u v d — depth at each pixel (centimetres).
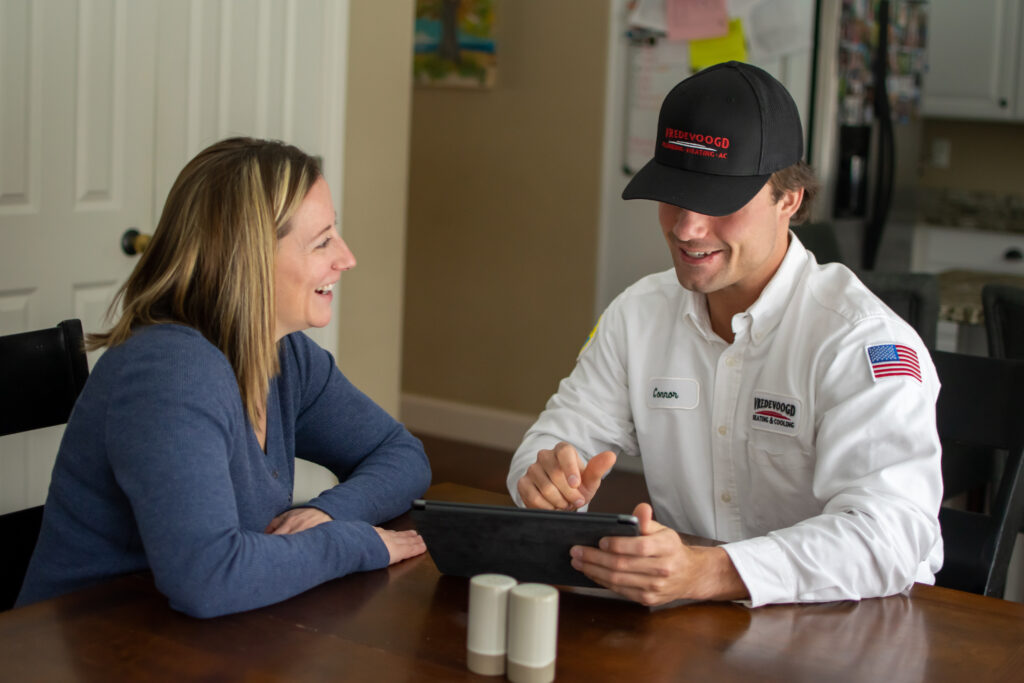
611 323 180
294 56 316
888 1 420
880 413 147
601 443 179
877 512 138
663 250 428
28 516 158
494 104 468
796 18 389
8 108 246
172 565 119
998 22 489
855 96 409
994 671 116
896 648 121
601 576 126
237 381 139
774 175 151
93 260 271
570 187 453
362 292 369
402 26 365
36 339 163
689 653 116
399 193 377
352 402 172
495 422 486
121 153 274
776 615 128
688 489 171
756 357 163
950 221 526
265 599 123
